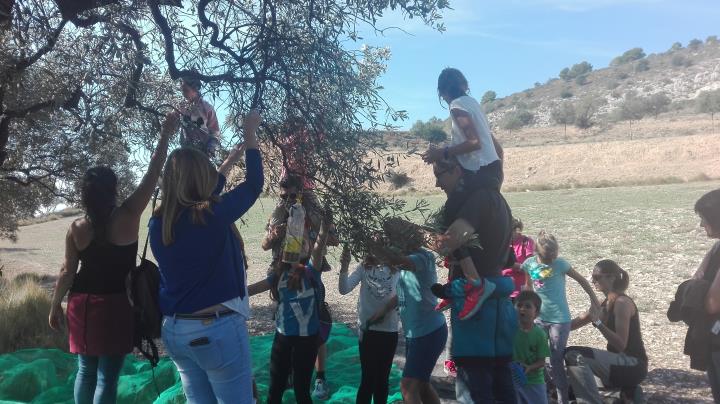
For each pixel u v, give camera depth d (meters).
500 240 3.77
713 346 3.60
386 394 5.05
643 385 6.29
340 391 5.76
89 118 4.94
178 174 3.03
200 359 3.08
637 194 36.31
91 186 3.90
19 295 9.40
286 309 4.76
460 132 3.78
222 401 3.15
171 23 5.10
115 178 4.01
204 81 4.67
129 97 4.78
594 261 15.39
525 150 67.44
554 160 63.16
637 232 20.12
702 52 168.38
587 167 60.22
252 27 4.81
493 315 3.75
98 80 4.71
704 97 110.50
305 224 4.39
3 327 8.04
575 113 121.62
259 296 12.88
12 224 12.23
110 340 4.04
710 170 50.38
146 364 6.51
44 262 23.30
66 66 4.94
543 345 4.99
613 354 5.47
